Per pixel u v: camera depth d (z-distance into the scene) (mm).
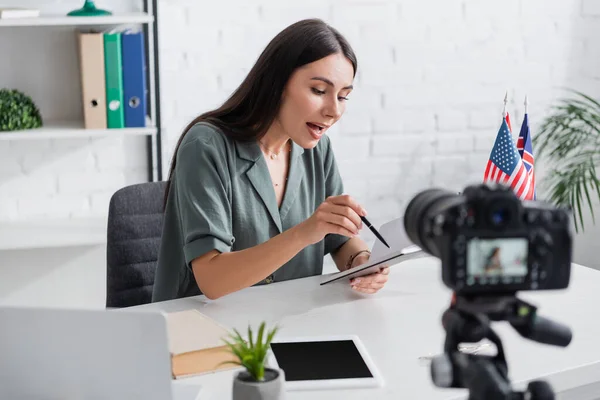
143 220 2037
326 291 1762
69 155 2873
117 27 2809
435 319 1600
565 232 776
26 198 2863
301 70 1731
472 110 3242
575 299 1723
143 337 1100
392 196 3219
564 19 3273
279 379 1149
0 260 2871
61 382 1133
